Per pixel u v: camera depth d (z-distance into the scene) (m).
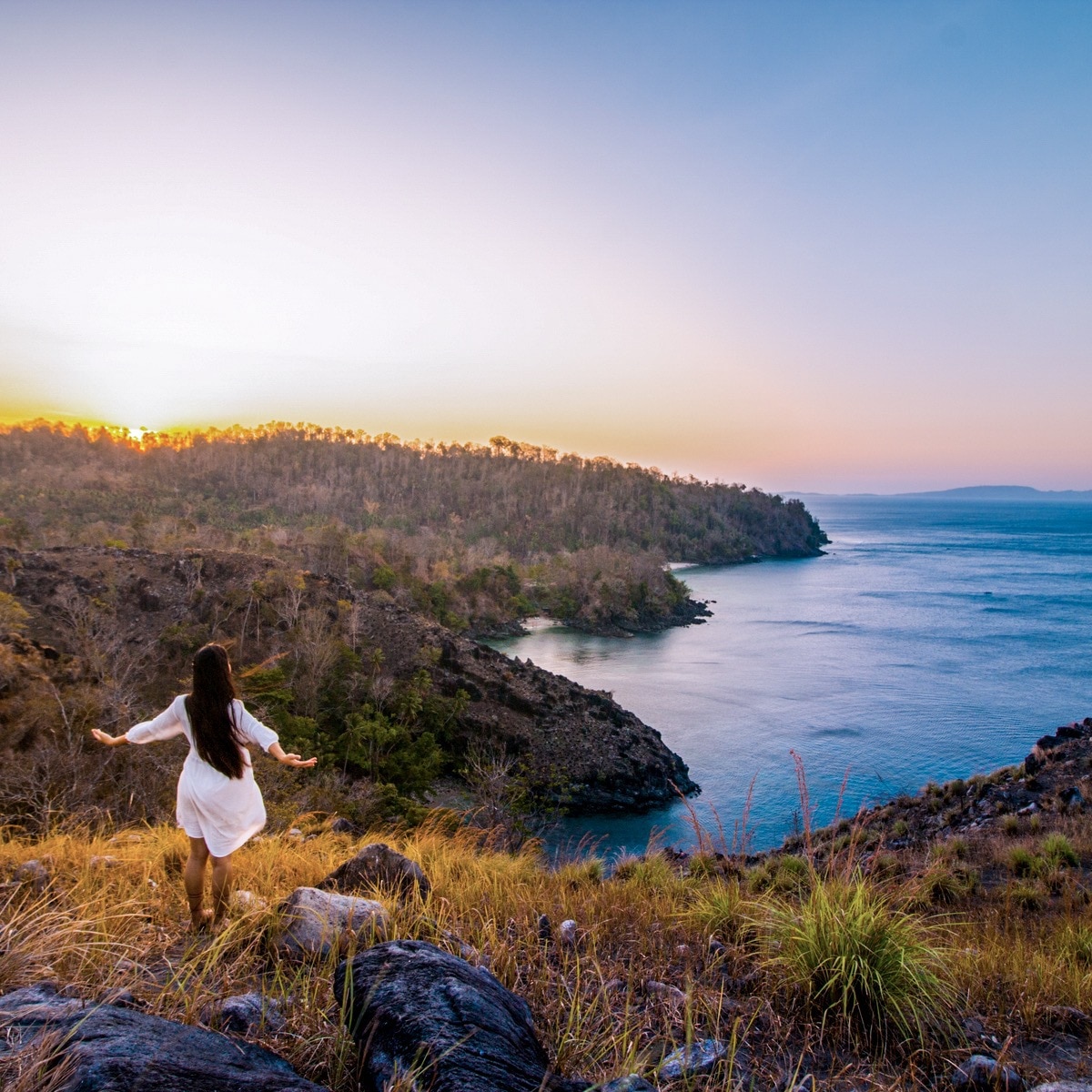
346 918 3.54
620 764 53.31
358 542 134.25
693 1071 2.76
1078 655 89.25
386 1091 2.06
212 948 3.07
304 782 27.55
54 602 62.34
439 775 53.25
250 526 175.88
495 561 150.62
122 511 167.38
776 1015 3.54
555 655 98.50
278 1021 2.64
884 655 91.94
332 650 58.97
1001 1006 3.99
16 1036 1.95
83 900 3.80
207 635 61.66
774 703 69.50
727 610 136.25
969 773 49.12
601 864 8.61
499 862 7.22
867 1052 3.32
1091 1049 3.49
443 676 63.06
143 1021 2.10
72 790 16.95
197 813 3.57
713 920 4.95
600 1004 3.33
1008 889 9.23
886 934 3.87
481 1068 2.13
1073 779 15.23
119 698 30.56
